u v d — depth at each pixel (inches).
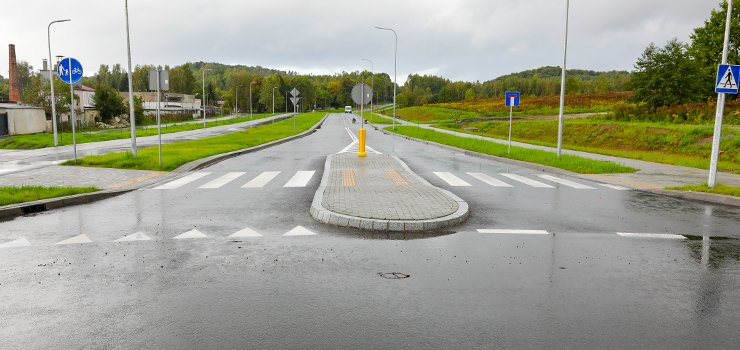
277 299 163.8
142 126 2561.5
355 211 294.5
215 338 133.8
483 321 146.9
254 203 350.3
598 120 1558.8
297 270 196.1
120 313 151.3
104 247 230.2
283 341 132.0
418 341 132.7
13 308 154.9
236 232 261.7
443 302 162.2
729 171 596.1
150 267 199.0
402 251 225.9
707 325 145.6
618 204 363.3
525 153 759.7
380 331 139.1
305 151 864.3
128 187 414.9
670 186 441.7
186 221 289.1
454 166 638.5
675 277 191.3
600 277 190.5
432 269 199.0
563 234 263.9
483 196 393.7
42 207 324.8
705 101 1517.0
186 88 6525.6
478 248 232.7
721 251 231.6
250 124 2588.6
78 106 2174.0
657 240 253.0
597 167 577.3
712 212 334.3
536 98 3639.3
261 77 6786.4
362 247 232.4
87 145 1073.5
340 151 864.3
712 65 1625.2
